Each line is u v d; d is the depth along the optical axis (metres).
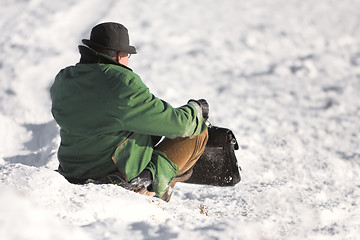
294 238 9.17
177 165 10.03
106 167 9.41
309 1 40.78
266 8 38.78
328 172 15.20
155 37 32.56
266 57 31.67
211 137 10.58
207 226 6.91
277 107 24.75
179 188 13.02
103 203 7.62
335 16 38.66
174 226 6.69
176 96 25.42
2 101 21.86
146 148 9.60
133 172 9.38
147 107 9.05
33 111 20.58
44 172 8.17
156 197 9.78
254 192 12.46
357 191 13.53
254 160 16.11
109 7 35.06
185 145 10.00
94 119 9.13
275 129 21.50
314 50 33.28
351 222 10.72
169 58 30.02
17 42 29.47
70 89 9.29
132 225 6.82
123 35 9.49
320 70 30.30
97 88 9.09
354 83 28.72
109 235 6.38
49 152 14.79
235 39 33.44
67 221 7.00
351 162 16.47
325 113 24.22
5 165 8.47
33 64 26.67
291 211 11.01
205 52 31.17
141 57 29.88
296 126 22.09
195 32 33.81
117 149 9.28
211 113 23.30
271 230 9.48
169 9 36.41
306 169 15.37
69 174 9.70
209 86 26.95
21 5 34.06
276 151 17.12
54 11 33.44
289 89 27.38
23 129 17.53
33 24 31.72
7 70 25.80
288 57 31.95
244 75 28.80
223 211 11.05
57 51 28.67
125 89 8.98
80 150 9.45
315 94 26.89
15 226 4.76
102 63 9.29
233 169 10.77
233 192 12.49
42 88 23.89
